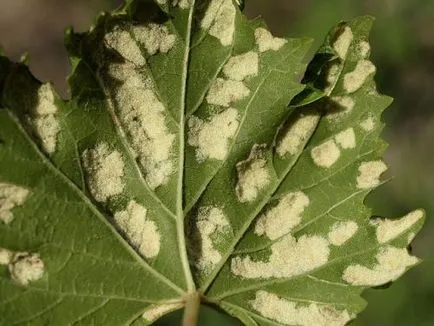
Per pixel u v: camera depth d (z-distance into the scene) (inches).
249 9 31.8
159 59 10.9
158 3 10.7
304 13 30.2
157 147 11.0
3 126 10.2
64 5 35.0
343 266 11.2
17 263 10.4
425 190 27.5
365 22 11.3
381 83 28.4
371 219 11.2
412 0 28.3
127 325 11.0
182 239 11.2
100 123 10.7
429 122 28.7
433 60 28.6
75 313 10.7
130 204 11.0
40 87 10.4
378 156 11.2
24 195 10.4
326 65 11.3
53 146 10.5
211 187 11.2
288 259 11.3
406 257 11.2
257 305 11.3
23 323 10.4
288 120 11.2
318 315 11.2
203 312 23.5
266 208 11.2
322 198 11.2
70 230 10.6
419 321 24.5
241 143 11.1
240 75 11.0
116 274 10.9
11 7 35.5
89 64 10.6
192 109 11.0
